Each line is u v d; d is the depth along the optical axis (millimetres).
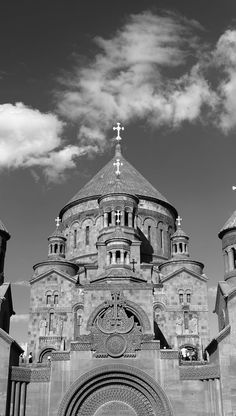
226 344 41719
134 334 43625
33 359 61500
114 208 65875
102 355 43031
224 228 50406
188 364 44250
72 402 42031
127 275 53938
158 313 63906
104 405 42625
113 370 42531
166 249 74500
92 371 42531
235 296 43094
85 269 66062
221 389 40625
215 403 41219
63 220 78125
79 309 63875
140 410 42344
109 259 57781
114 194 66812
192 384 42156
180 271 66062
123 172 80500
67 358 43094
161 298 64562
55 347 61938
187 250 70625
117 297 44938
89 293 48875
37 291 65000
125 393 42875
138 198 72062
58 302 64438
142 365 42688
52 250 71000
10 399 41719
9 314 51344
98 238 65562
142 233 72938
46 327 63219
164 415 41406
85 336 43781
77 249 73500
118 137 88562
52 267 67125
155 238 73750
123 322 44000
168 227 76375
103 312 45219
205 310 64188
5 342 42531
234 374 40781
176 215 79312
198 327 63344
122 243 58625
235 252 49125
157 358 42906
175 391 41938
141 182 79750
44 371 43312
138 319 46406
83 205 75875
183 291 65188
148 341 43375
